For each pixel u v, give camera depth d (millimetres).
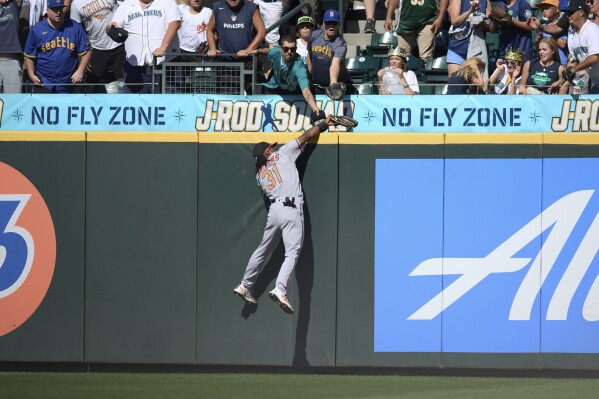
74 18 45969
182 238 37750
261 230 37594
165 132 37781
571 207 36719
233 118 38219
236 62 39250
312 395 32719
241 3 40219
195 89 39344
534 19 44188
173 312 37719
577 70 38406
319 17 50469
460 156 36969
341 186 37312
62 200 37938
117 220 37844
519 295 36781
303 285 37344
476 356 36844
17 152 38000
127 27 43000
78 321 37875
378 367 37344
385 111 37844
